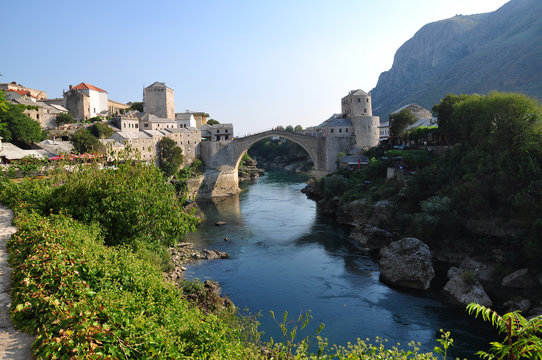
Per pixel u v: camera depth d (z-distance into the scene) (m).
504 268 33.19
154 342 9.10
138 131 95.69
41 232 15.90
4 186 29.03
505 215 36.94
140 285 14.05
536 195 34.41
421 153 58.97
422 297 31.23
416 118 84.31
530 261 31.42
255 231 55.69
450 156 51.06
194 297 26.86
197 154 105.88
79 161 27.58
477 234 38.72
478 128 44.19
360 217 56.25
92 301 10.57
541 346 6.64
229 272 38.03
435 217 39.56
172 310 13.12
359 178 70.94
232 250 46.09
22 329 10.05
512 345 6.97
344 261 41.00
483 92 192.38
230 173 99.81
